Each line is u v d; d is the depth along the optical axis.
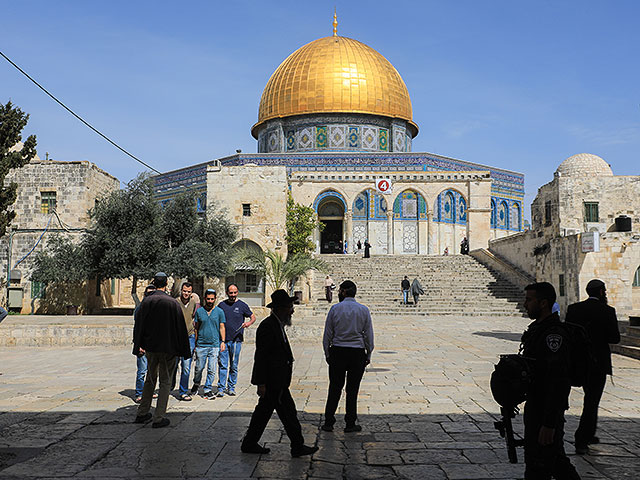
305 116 52.72
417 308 27.97
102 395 9.48
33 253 27.70
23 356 15.05
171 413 8.20
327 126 52.12
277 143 53.25
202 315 9.44
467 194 45.22
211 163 49.66
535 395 4.62
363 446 6.50
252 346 17.17
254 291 28.62
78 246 25.45
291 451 6.12
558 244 26.16
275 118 53.22
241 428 7.32
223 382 9.73
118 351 16.12
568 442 6.70
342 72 52.28
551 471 4.40
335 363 7.34
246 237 29.08
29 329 17.41
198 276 23.64
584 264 23.77
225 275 24.81
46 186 28.09
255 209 29.27
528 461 4.55
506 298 29.64
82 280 26.59
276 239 29.06
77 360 14.20
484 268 34.50
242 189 29.38
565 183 26.61
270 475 5.48
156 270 23.30
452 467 5.73
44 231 27.83
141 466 5.71
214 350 9.42
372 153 48.62
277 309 6.48
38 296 27.30
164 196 52.78
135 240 23.64
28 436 6.85
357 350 7.32
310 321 19.81
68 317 21.86
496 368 4.75
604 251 23.58
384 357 14.37
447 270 34.41
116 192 24.94
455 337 19.17
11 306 27.34
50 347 17.12
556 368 4.43
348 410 7.18
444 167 49.91
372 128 52.66
